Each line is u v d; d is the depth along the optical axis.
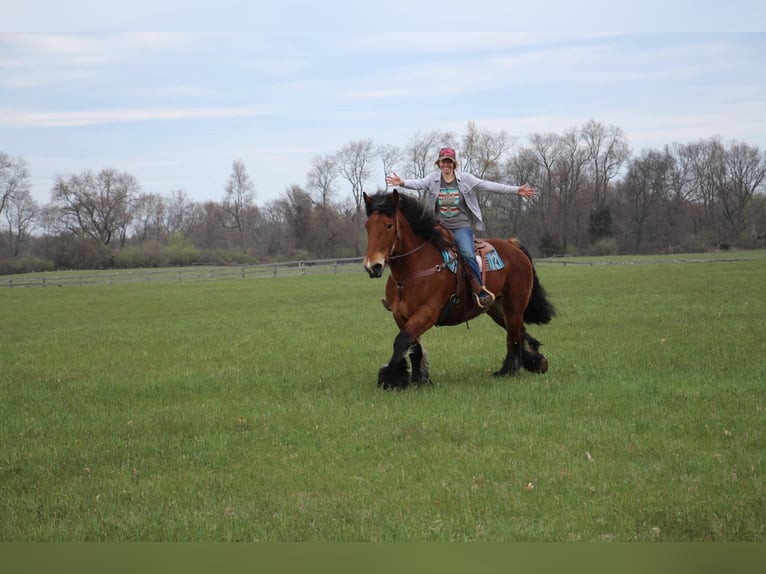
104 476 8.97
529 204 118.50
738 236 121.88
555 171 120.25
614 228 124.12
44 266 108.00
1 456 9.87
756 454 8.79
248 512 7.64
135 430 11.18
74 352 20.80
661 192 125.88
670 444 9.34
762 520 7.05
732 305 25.77
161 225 158.88
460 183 13.50
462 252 13.36
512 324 14.48
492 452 9.26
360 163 117.31
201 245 150.75
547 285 43.38
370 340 20.80
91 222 137.62
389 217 12.46
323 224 115.81
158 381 15.31
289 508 7.68
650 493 7.72
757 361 14.73
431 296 12.94
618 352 16.62
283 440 10.27
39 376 16.70
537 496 7.80
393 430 10.46
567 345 18.19
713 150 128.00
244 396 13.47
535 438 9.83
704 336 18.45
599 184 128.75
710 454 8.89
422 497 7.86
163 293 52.19
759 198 127.81
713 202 129.12
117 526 7.39
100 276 81.25
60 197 136.25
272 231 148.50
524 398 12.17
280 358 18.03
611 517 7.21
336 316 28.80
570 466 8.65
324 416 11.53
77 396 13.98
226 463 9.30
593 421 10.55
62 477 8.98
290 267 89.88
